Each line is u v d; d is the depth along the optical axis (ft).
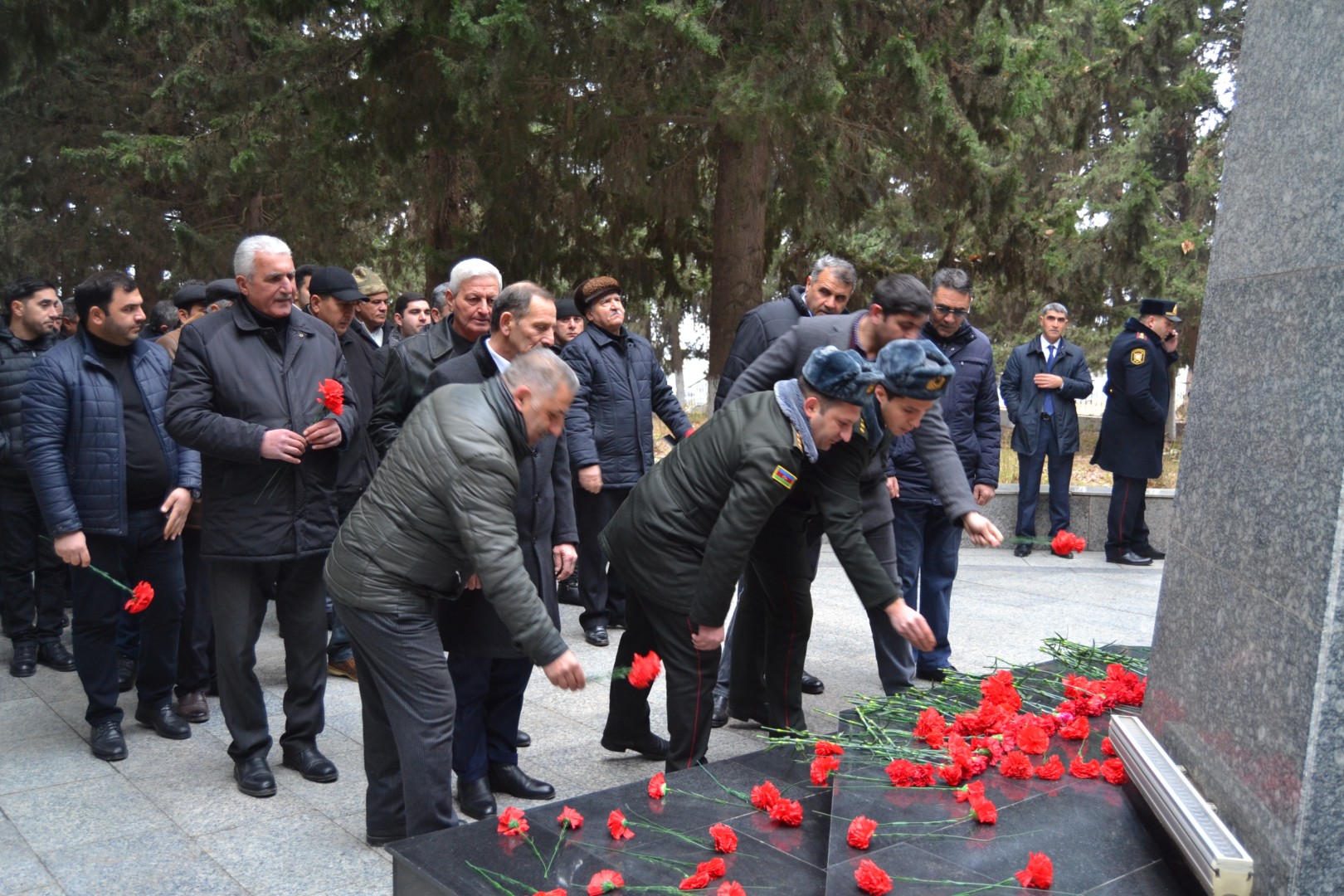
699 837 9.60
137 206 57.11
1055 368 29.63
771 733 13.57
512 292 12.66
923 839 9.16
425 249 36.91
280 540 13.07
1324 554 7.30
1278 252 8.53
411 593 10.55
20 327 19.16
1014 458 44.70
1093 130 43.57
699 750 12.38
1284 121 8.63
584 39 27.63
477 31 25.71
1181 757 9.51
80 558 14.11
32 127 58.49
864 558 11.56
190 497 15.19
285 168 39.14
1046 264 39.27
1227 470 9.14
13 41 28.07
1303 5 8.48
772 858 9.20
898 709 12.54
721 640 11.50
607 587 21.48
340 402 12.96
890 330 13.52
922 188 35.19
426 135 31.76
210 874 11.05
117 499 14.66
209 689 17.25
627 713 13.75
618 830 9.52
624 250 38.96
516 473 10.30
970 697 13.10
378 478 10.71
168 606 15.39
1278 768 7.57
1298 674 7.46
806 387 11.19
